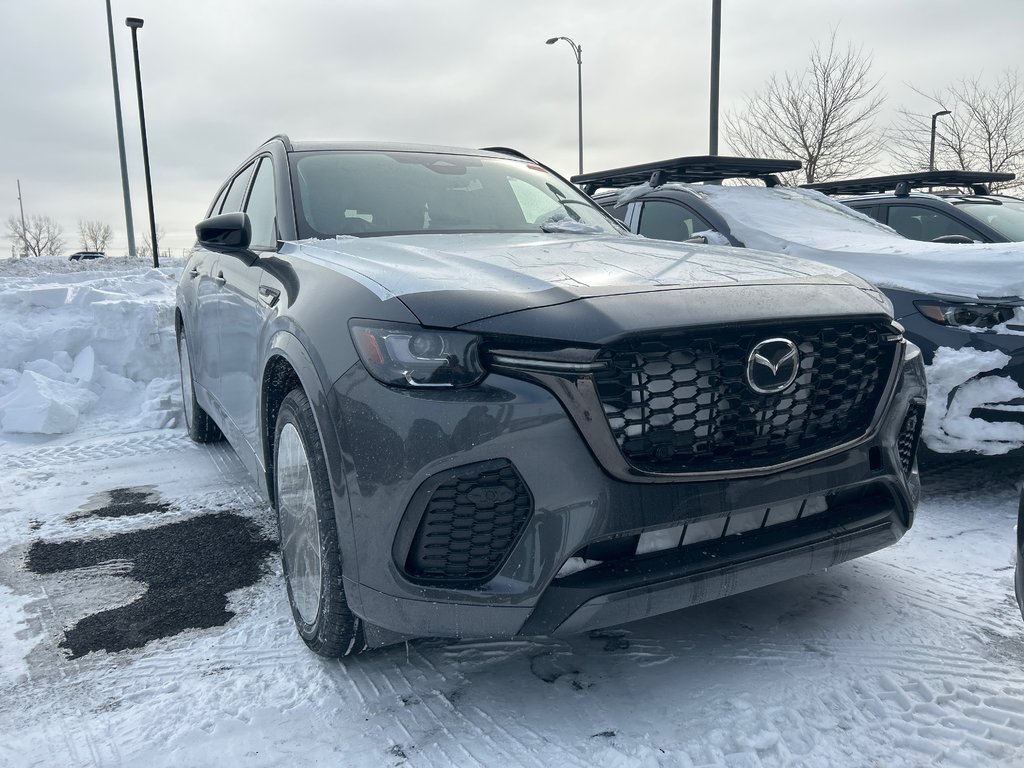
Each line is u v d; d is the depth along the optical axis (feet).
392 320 6.57
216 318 12.19
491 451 6.22
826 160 67.36
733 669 7.64
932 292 12.09
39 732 6.97
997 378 11.43
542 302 6.52
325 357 6.92
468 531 6.38
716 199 17.54
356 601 6.81
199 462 15.61
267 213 11.16
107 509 12.96
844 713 6.91
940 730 6.66
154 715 7.17
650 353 6.39
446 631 6.53
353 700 7.31
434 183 11.38
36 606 9.49
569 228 10.68
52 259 98.53
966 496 12.51
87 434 17.84
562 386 6.18
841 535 7.23
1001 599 8.98
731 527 6.82
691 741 6.56
